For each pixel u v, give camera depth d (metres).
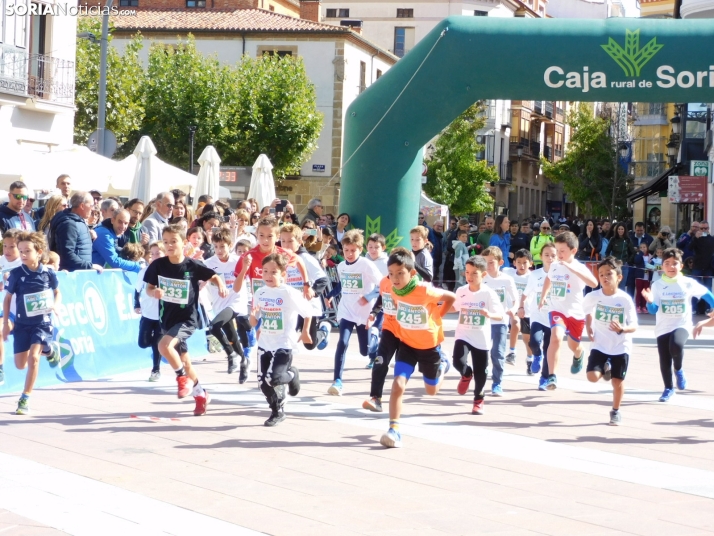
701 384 12.83
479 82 17.11
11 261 10.48
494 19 17.09
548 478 7.77
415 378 12.78
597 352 10.15
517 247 23.17
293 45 47.38
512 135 76.81
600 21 16.84
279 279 9.40
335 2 72.50
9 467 7.52
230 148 42.66
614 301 10.05
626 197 56.53
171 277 9.87
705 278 22.41
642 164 58.84
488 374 13.32
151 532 6.02
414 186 18.22
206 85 42.16
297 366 13.41
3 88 27.27
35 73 29.05
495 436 9.30
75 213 11.98
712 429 9.95
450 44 17.05
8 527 6.04
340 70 47.16
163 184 20.59
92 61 38.03
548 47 16.70
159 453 8.15
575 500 7.13
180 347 9.88
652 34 16.55
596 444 9.12
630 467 8.25
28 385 9.57
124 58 40.59
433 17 70.69
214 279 10.01
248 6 55.44
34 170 17.75
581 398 11.61
